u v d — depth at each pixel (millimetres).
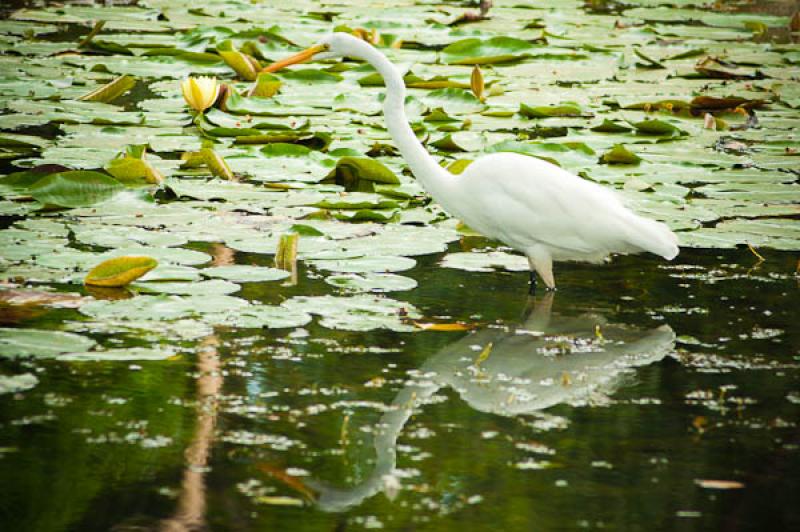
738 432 7645
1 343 8211
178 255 10398
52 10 24328
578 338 9352
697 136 16078
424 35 23203
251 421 7555
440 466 7086
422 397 8062
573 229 10117
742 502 6770
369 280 10219
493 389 8266
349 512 6535
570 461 7207
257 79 17203
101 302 9234
